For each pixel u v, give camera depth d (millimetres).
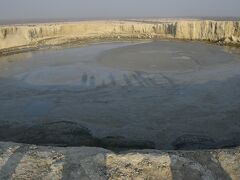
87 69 18859
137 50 25359
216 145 9875
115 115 12094
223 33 30625
